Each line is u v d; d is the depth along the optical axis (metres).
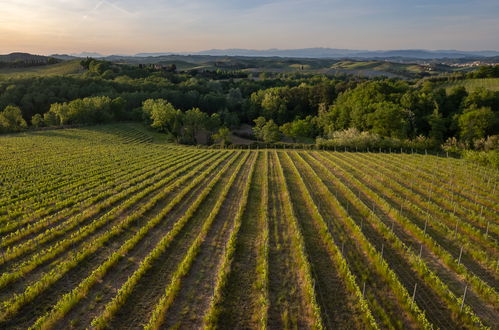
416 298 15.51
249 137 99.75
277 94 121.94
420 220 25.59
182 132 94.44
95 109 95.94
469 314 13.93
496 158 45.38
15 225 22.56
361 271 17.56
